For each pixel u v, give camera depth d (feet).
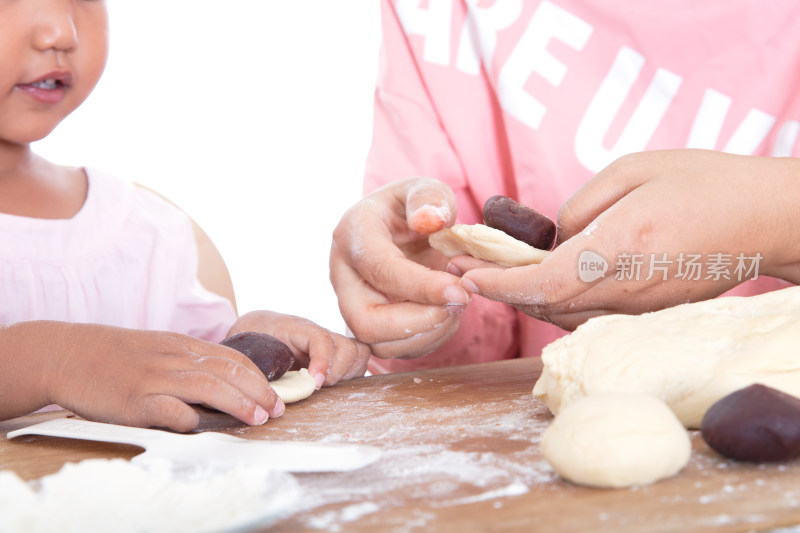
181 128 9.43
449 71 5.40
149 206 5.50
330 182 9.63
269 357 3.17
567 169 5.20
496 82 5.27
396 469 2.10
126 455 2.40
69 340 2.91
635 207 2.90
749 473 1.88
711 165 3.17
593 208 3.15
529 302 2.99
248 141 9.53
